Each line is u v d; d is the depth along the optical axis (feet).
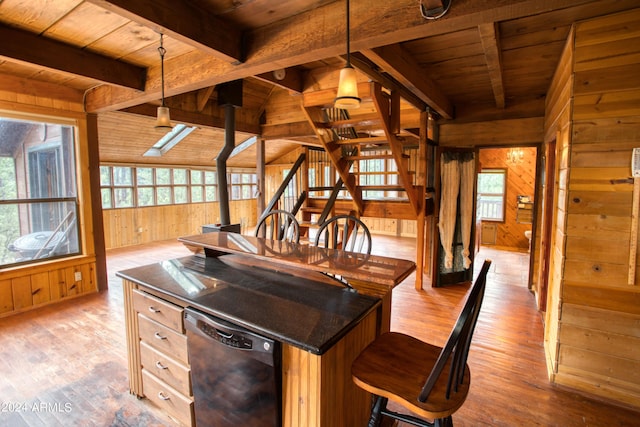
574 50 6.77
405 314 11.44
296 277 6.40
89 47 8.62
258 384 4.55
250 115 19.07
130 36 7.98
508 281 15.64
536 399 7.01
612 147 6.58
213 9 6.35
